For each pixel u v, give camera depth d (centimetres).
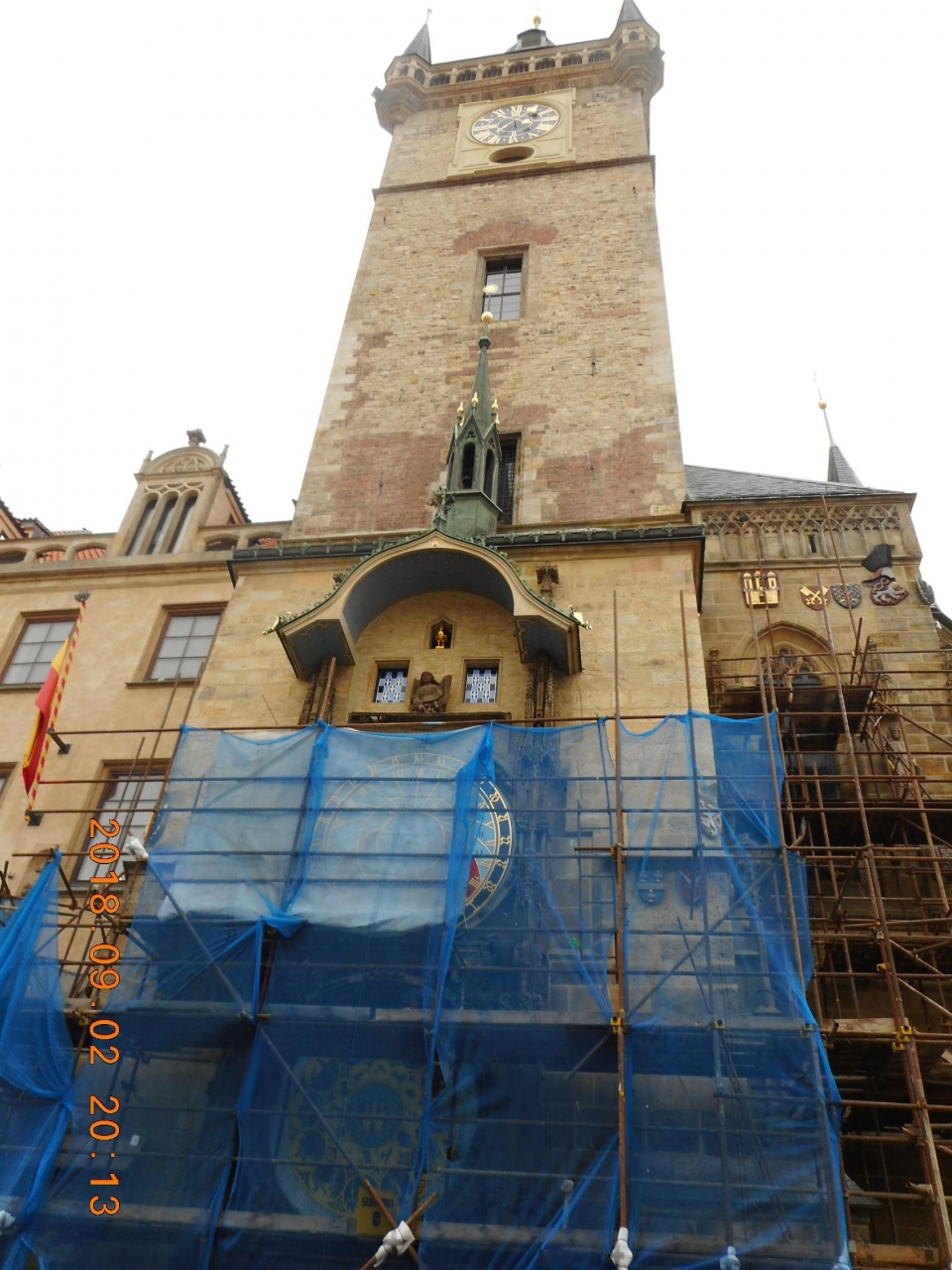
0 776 2394
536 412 2773
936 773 2255
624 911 1513
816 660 2534
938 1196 1366
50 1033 1578
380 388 2950
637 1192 1361
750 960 1570
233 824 1730
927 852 2102
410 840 1675
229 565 2356
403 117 4172
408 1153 1475
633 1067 1427
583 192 3531
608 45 4244
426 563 2089
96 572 2764
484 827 1683
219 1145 1459
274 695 2102
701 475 3316
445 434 2777
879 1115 1858
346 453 2781
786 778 1794
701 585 2253
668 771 1758
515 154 3822
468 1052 1467
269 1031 1518
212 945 1583
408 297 3250
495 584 2089
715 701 2403
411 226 3541
